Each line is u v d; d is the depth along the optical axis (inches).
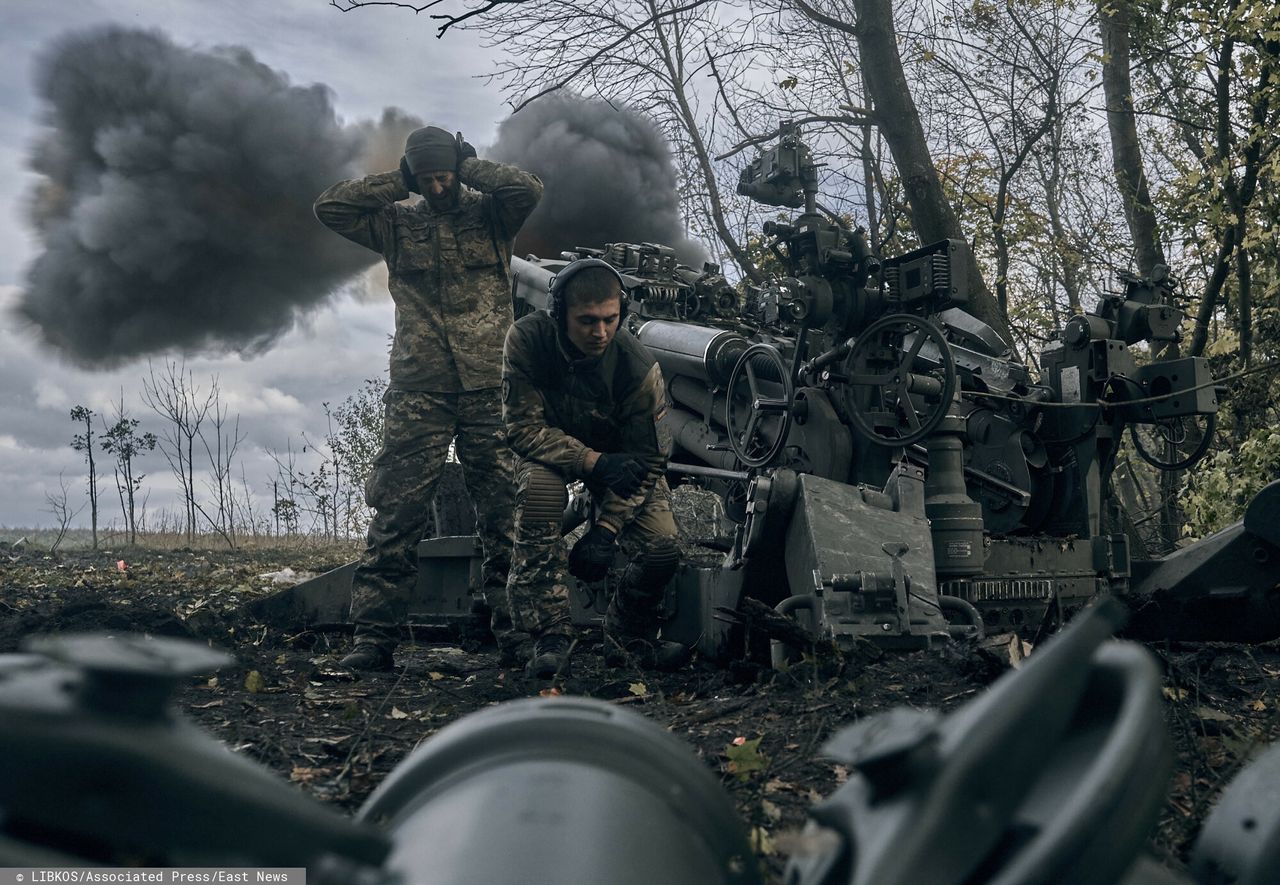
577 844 29.2
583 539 184.7
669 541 196.5
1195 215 416.2
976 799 27.6
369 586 207.3
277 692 180.5
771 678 173.0
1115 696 29.4
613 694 181.5
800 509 184.4
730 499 254.1
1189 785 114.3
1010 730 28.0
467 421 210.7
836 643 167.5
